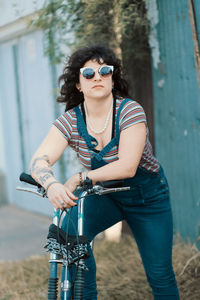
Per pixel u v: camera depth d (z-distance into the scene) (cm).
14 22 479
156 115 367
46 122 558
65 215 212
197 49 312
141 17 336
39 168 188
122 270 337
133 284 305
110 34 345
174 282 215
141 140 189
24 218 586
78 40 347
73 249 177
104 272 332
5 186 694
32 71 568
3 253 445
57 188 178
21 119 614
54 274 176
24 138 618
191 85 325
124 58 357
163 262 212
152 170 211
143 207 213
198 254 308
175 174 358
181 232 361
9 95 634
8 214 615
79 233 181
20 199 643
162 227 213
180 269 312
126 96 221
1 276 359
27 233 516
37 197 600
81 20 338
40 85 554
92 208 212
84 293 212
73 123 204
